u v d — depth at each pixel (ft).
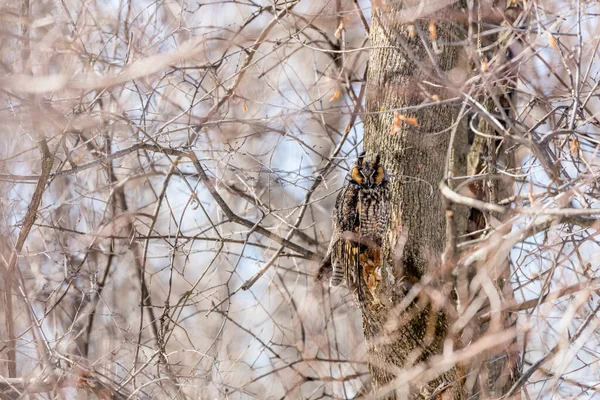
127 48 42.24
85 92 37.58
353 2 48.57
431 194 39.04
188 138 41.42
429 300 38.11
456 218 39.24
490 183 38.99
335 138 54.60
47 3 43.73
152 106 44.60
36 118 34.58
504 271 39.14
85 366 40.98
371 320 39.60
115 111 42.37
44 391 37.50
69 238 50.96
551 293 35.14
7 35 37.42
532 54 35.40
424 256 38.73
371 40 40.40
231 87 44.73
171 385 40.52
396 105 38.93
